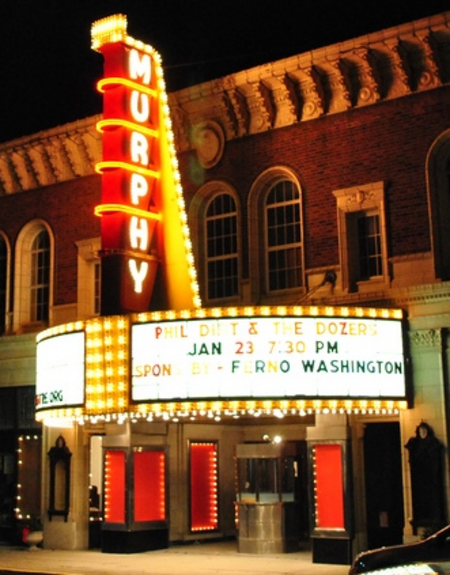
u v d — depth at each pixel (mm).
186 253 21062
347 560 18297
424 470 18453
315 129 21359
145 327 18500
